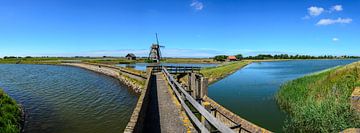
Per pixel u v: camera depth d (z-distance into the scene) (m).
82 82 49.78
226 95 31.80
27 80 53.53
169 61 140.38
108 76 62.47
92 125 21.17
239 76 56.28
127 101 30.97
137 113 10.33
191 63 128.25
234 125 12.88
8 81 51.44
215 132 10.70
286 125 18.39
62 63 127.00
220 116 14.75
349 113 14.02
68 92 37.12
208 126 10.05
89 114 24.52
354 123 13.51
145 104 14.12
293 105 21.59
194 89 23.98
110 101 30.88
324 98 18.98
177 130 11.47
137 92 36.94
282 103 24.58
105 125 21.23
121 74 52.22
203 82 22.00
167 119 13.12
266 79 49.06
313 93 21.81
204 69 62.50
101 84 46.81
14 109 21.41
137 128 9.70
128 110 26.28
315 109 16.20
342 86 19.56
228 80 48.34
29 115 23.75
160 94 20.14
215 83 44.38
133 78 43.25
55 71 80.88
